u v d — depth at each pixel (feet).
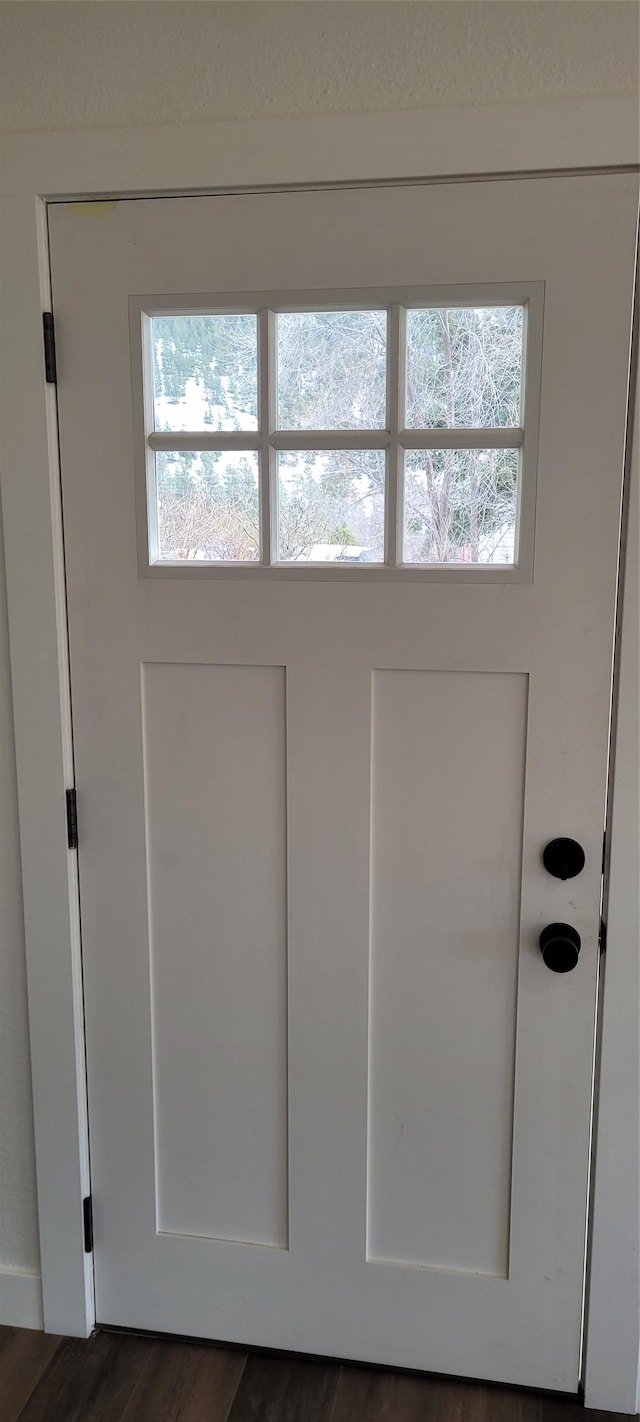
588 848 4.83
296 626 4.88
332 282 4.56
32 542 4.98
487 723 4.82
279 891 5.16
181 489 4.93
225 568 4.89
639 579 4.54
